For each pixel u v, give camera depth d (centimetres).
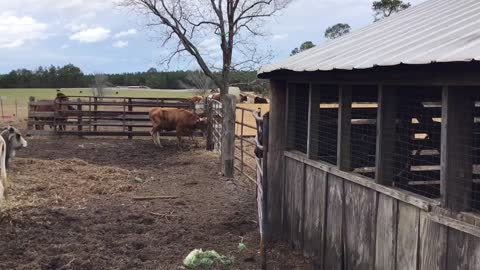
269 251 653
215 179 1170
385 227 446
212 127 1680
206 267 597
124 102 2028
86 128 2153
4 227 760
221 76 1748
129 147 1755
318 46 693
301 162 629
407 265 411
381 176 453
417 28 501
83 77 8712
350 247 510
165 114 1720
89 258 623
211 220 819
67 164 1327
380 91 448
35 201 922
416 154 565
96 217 831
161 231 754
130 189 1054
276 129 683
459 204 359
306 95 645
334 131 611
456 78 343
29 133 2014
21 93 6556
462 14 495
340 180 532
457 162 361
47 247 668
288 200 673
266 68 648
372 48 470
